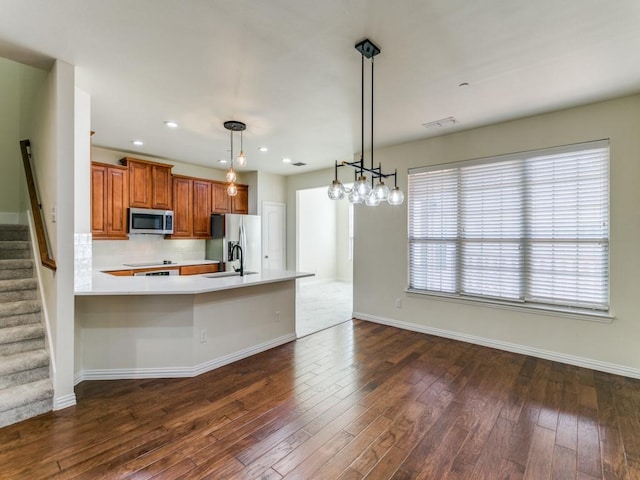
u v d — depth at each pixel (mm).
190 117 3562
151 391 2750
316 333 4410
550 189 3494
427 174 4395
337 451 2012
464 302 4074
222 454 1971
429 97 3045
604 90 2900
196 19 1954
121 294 2734
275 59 2406
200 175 6141
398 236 4652
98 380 2951
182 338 3051
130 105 3240
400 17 1931
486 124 3779
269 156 5301
